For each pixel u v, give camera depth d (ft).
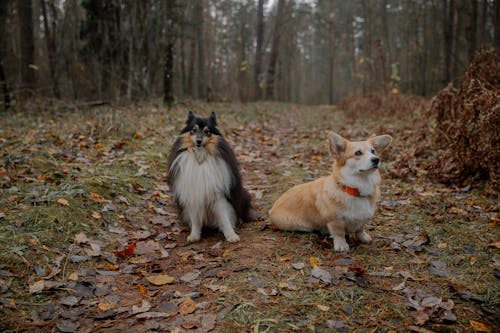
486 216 13.47
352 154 11.32
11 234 11.22
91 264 10.96
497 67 20.86
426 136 22.86
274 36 82.28
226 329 8.08
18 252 10.39
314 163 22.39
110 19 45.70
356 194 11.40
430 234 12.45
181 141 13.53
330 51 120.67
